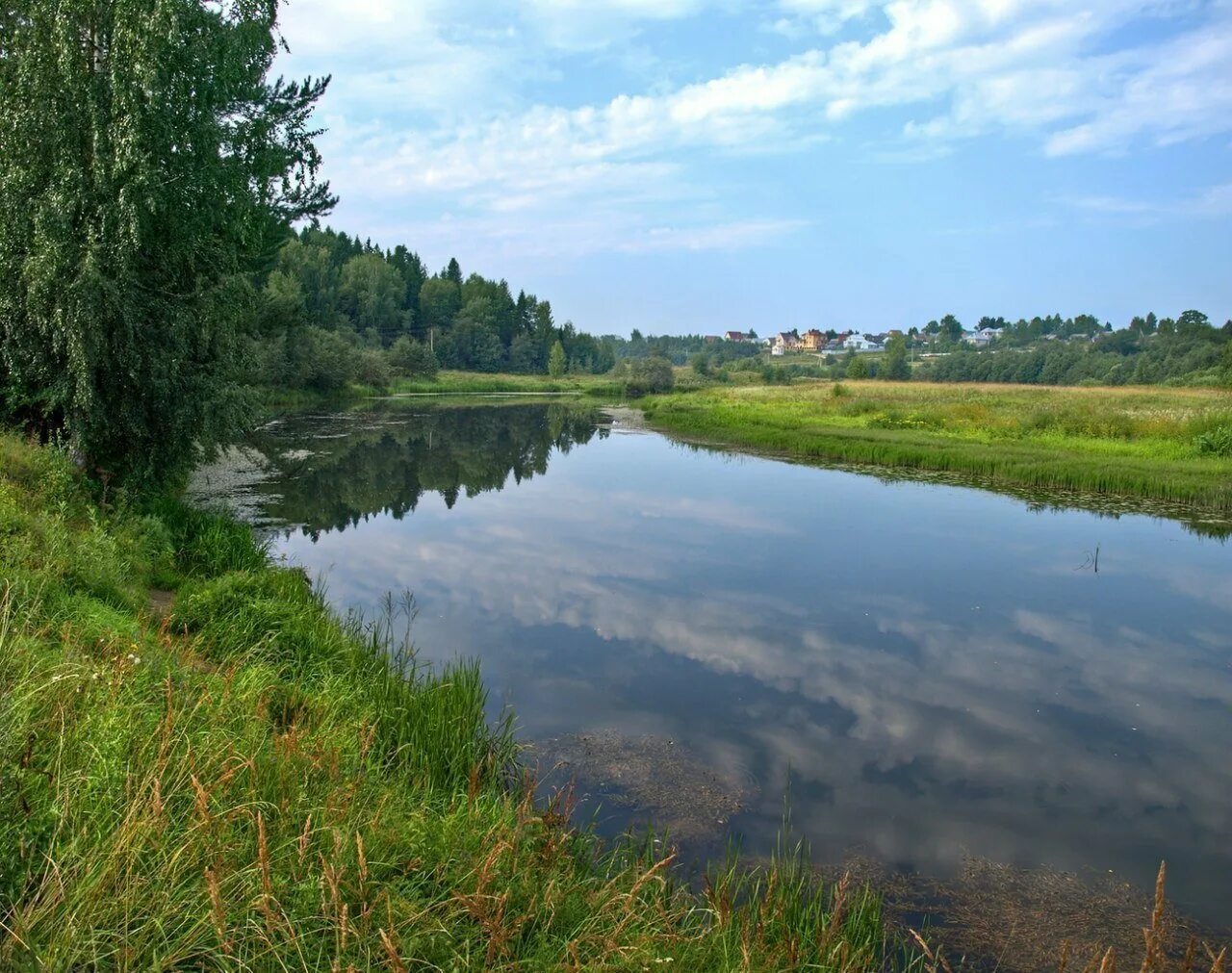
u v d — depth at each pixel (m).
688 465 29.02
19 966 2.83
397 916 3.61
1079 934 5.21
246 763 4.31
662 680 9.27
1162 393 58.69
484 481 24.70
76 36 13.12
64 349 13.38
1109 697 9.01
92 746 4.04
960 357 129.62
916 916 5.36
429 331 118.31
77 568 8.06
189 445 15.28
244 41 14.80
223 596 8.55
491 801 5.76
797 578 13.69
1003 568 14.45
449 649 10.11
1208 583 13.50
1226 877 5.84
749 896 5.32
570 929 4.10
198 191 13.60
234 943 3.24
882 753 7.64
